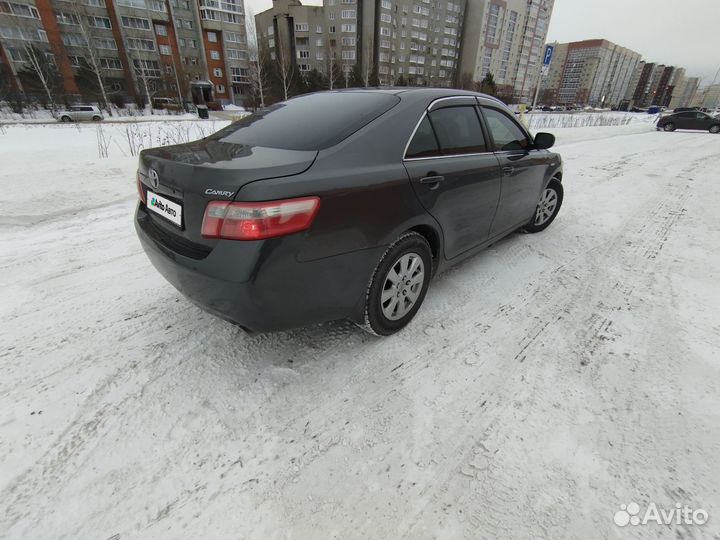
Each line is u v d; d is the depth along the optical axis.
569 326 2.39
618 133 16.62
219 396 1.81
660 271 3.14
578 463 1.50
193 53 51.47
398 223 1.94
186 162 1.68
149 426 1.65
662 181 6.45
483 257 3.36
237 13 53.66
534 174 3.24
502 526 1.28
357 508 1.34
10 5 37.44
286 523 1.29
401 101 2.14
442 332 2.30
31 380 1.88
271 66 47.97
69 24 40.88
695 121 18.88
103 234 3.78
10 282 2.82
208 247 1.60
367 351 2.13
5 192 4.71
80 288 2.75
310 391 1.85
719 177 6.86
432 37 70.62
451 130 2.39
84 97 37.94
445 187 2.21
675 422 1.68
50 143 10.12
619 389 1.87
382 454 1.54
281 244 1.52
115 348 2.12
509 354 2.12
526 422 1.69
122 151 8.44
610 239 3.83
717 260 3.35
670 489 1.40
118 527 1.27
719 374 1.97
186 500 1.36
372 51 62.75
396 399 1.81
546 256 3.41
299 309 1.70
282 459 1.51
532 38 87.25
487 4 71.50
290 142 1.87
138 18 44.75
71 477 1.42
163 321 2.38
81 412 1.71
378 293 2.00
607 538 1.24
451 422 1.69
